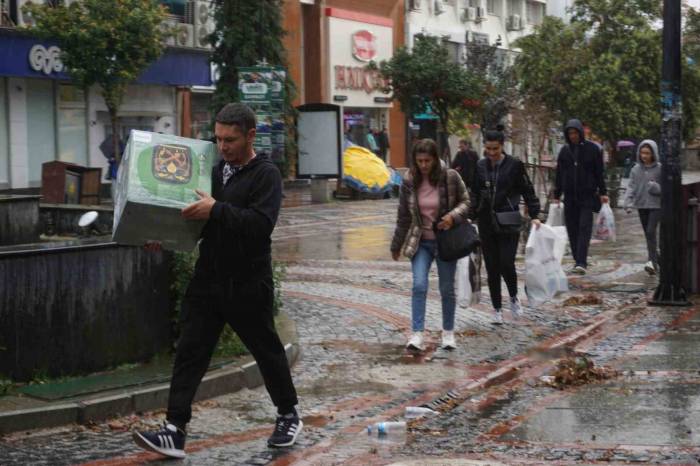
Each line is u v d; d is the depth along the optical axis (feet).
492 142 35.78
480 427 22.88
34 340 24.95
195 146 20.11
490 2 185.98
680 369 28.22
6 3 94.17
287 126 105.19
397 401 25.72
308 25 140.77
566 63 118.73
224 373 26.40
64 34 89.66
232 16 104.37
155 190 19.39
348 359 30.71
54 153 100.89
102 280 26.45
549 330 34.96
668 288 39.58
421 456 20.57
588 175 47.93
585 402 24.77
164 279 28.32
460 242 31.27
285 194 117.60
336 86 142.72
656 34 123.65
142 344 27.68
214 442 21.91
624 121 121.39
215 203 19.52
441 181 31.37
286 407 21.53
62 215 43.39
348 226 78.18
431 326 35.70
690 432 21.81
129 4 91.45
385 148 142.51
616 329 34.78
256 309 20.62
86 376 26.03
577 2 126.21
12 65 92.89
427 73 116.06
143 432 20.24
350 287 44.55
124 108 108.06
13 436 22.03
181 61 111.34
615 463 19.69
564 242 37.42
